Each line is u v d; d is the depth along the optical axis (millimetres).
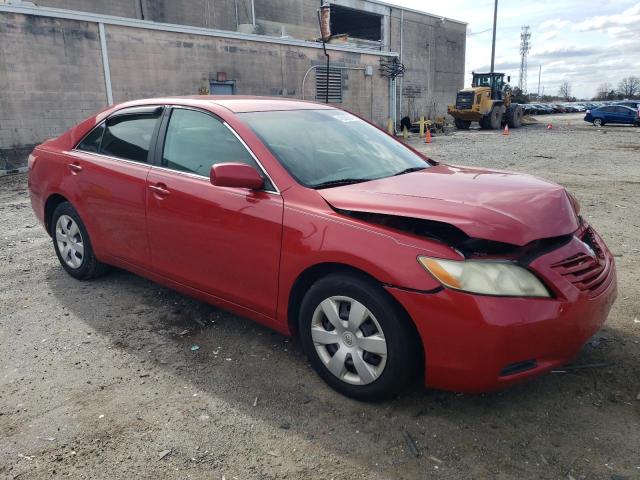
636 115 33156
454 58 42719
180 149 3623
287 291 2975
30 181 4895
